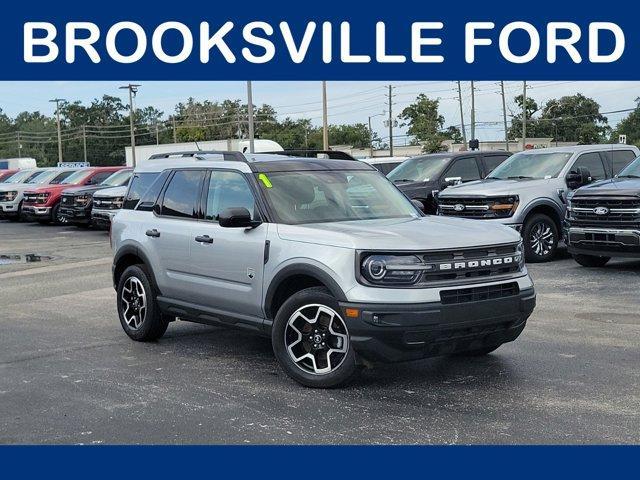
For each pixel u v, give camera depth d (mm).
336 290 6035
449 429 5324
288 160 7453
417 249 5910
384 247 5938
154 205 8133
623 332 8094
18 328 9156
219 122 121000
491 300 6105
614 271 12359
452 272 6023
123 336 8609
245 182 7141
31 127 143500
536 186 13750
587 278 11695
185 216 7707
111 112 135125
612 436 5117
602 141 89688
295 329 6398
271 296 6625
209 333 8656
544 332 8148
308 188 7129
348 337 6039
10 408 5988
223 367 7133
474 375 6617
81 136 130875
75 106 134250
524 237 13570
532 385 6285
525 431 5250
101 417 5730
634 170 12797
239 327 7090
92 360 7496
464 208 13789
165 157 8758
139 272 8141
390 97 78625
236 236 6965
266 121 106875
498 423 5414
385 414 5664
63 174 28953
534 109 91500
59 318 9766
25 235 23391
